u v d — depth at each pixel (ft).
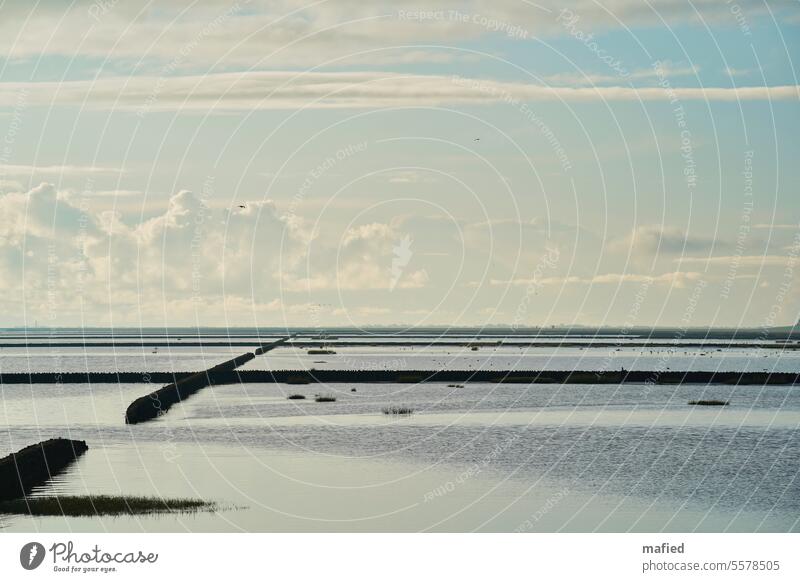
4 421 264.11
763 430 236.63
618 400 313.12
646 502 154.10
